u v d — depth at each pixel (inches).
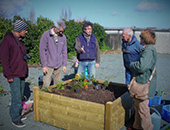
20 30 120.4
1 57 113.8
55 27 147.9
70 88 149.2
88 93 140.5
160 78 289.4
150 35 104.7
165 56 628.1
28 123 132.2
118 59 503.2
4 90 211.6
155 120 118.1
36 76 284.8
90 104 108.7
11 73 117.4
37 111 133.5
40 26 392.5
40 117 133.4
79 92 141.7
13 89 121.6
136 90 107.4
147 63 101.6
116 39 763.4
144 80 106.5
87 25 162.6
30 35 370.9
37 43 379.9
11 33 120.8
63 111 120.0
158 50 747.4
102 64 415.5
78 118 114.6
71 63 413.4
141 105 109.0
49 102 125.9
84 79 168.7
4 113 149.4
